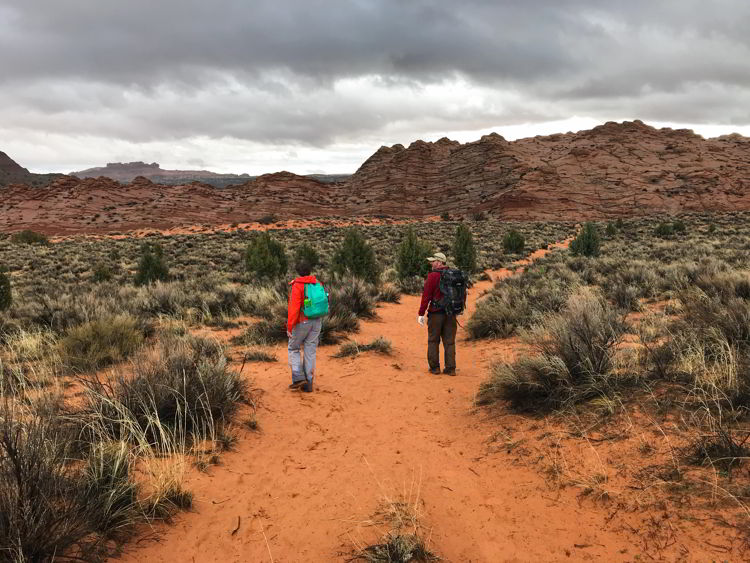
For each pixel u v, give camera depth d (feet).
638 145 414.62
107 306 35.04
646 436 12.34
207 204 361.92
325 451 14.80
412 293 57.06
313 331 20.27
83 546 8.91
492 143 407.03
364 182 420.77
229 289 45.32
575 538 9.68
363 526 10.58
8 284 38.91
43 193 355.97
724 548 8.32
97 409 14.29
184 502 10.98
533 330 22.63
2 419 11.02
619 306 32.58
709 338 17.46
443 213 323.57
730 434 11.06
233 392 17.89
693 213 276.00
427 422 17.37
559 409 15.35
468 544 10.01
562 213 304.09
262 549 9.81
